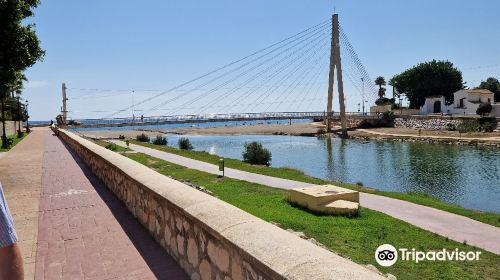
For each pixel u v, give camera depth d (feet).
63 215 25.88
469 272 26.50
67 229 22.44
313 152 166.20
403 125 270.67
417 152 156.15
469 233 36.60
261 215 40.63
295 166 123.44
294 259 8.86
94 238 20.63
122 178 28.84
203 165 90.79
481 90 286.46
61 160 64.95
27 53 42.96
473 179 96.53
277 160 139.54
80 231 21.98
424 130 238.68
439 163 124.67
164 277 15.43
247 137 271.49
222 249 12.25
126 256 17.83
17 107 191.62
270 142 224.12
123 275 15.72
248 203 48.08
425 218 42.37
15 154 80.64
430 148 169.37
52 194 33.63
